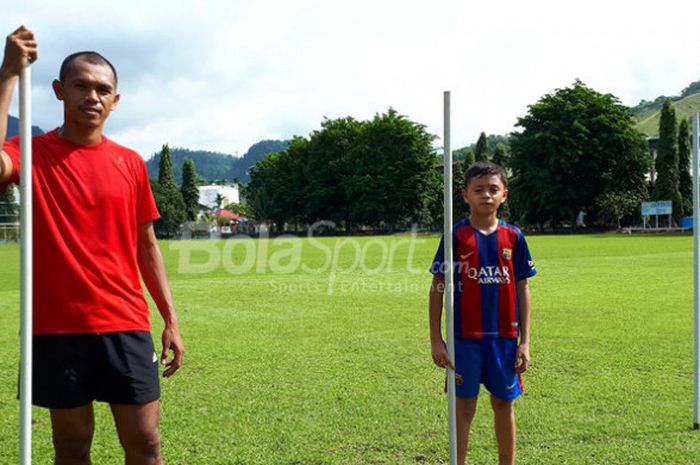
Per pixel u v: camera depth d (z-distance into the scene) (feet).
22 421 7.77
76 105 9.23
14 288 51.13
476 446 14.01
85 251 9.17
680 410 16.16
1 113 7.66
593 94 229.04
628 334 26.86
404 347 24.90
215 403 17.35
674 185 214.69
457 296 12.27
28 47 7.81
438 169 265.13
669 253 84.38
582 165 223.92
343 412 16.39
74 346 9.09
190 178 374.02
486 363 12.21
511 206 243.40
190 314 34.37
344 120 277.85
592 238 148.66
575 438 14.14
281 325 30.45
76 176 9.25
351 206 268.21
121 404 9.43
